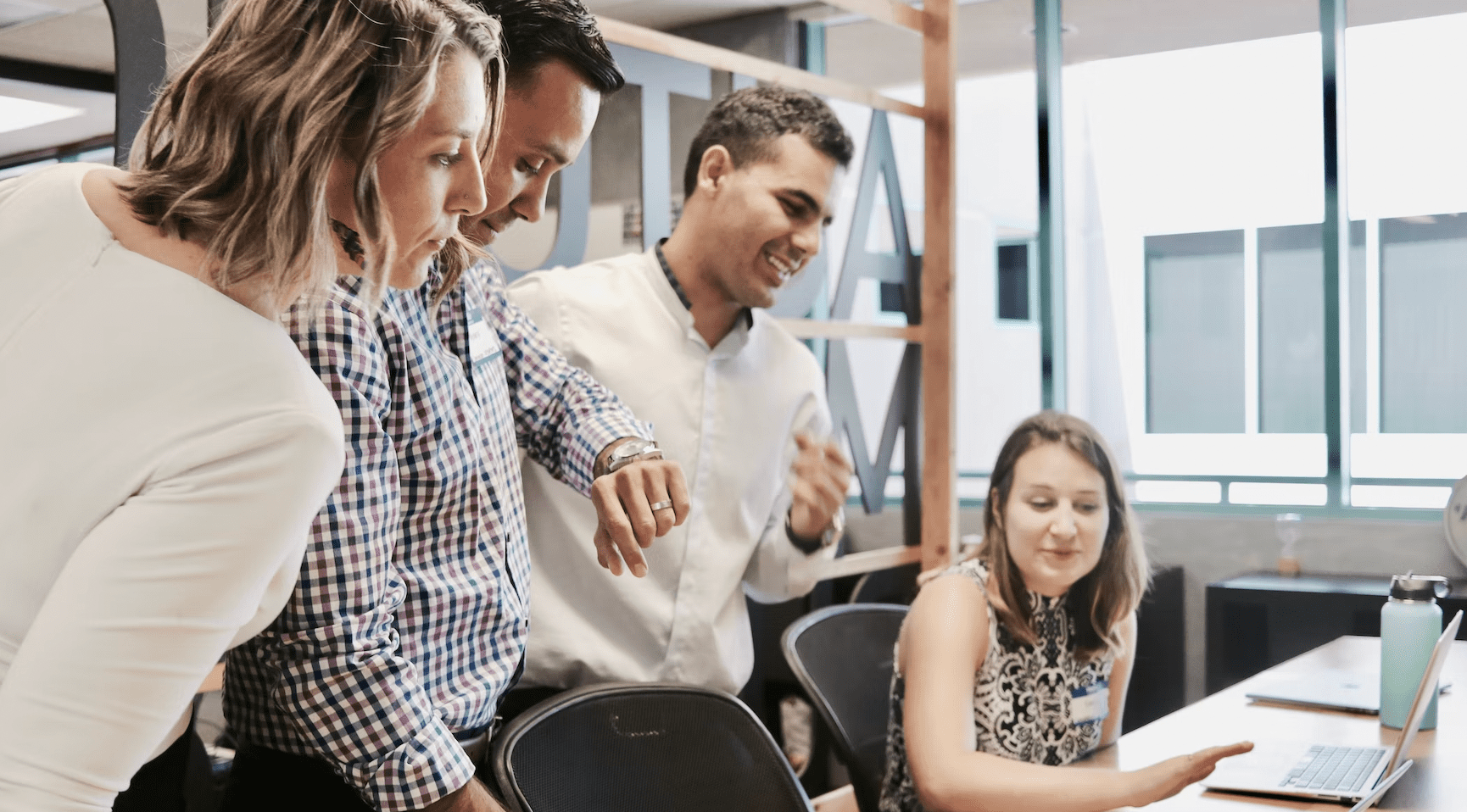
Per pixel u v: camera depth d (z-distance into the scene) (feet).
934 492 11.10
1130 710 14.17
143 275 2.45
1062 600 6.03
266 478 2.41
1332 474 13.93
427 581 3.84
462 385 4.00
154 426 2.36
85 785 2.25
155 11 5.46
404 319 3.73
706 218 6.24
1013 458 5.93
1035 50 15.23
